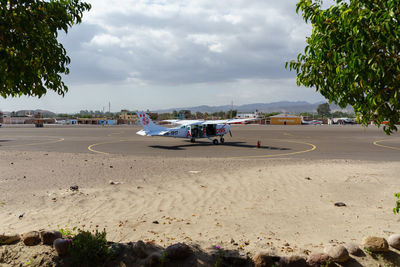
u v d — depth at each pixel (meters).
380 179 9.55
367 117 3.59
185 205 6.68
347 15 2.86
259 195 7.59
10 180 9.58
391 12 2.50
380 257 3.64
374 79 2.87
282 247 4.13
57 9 3.82
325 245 4.24
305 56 3.77
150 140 30.39
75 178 9.94
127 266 3.54
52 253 3.72
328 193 7.75
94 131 51.59
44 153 17.80
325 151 19.78
